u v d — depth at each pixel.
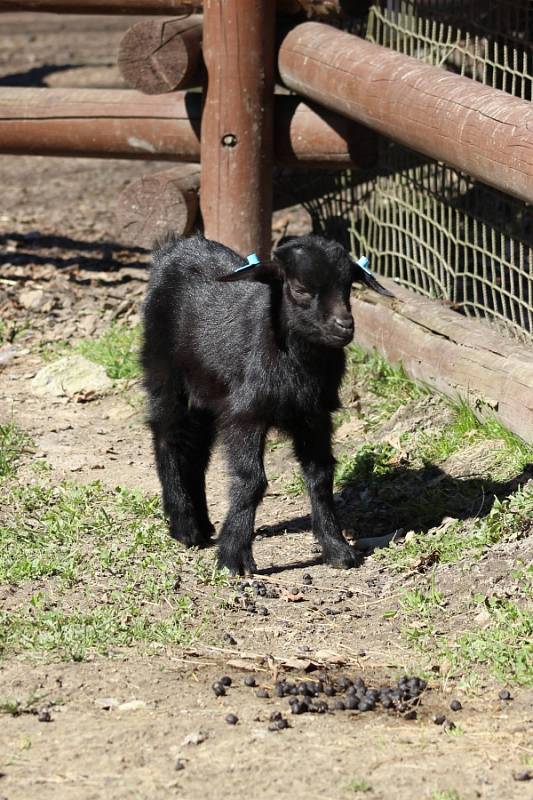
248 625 8.05
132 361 12.87
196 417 9.62
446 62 12.79
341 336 8.05
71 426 11.93
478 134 9.84
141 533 9.25
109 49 27.69
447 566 8.55
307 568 9.06
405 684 7.12
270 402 8.71
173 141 14.05
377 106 11.32
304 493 10.47
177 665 7.39
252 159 13.20
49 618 7.80
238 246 13.37
